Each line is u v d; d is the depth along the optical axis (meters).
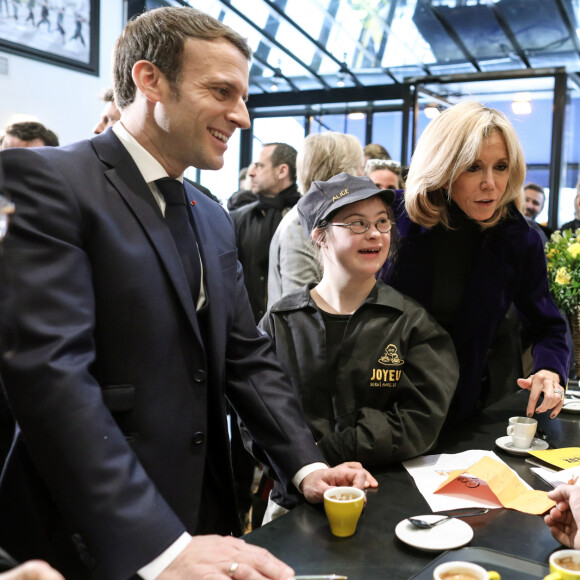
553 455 1.48
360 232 1.50
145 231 1.13
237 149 8.66
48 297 0.98
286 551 1.06
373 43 6.68
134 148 1.17
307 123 8.38
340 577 0.92
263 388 1.35
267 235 2.84
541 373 1.73
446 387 1.48
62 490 0.93
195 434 1.19
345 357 1.52
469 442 1.63
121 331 1.09
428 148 1.65
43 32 4.69
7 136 2.59
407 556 1.04
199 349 1.18
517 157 1.60
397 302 1.56
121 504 0.92
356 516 1.11
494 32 6.17
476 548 1.02
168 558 0.91
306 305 1.57
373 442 1.39
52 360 0.95
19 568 0.65
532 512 1.20
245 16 6.21
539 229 2.67
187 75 1.12
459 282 1.78
